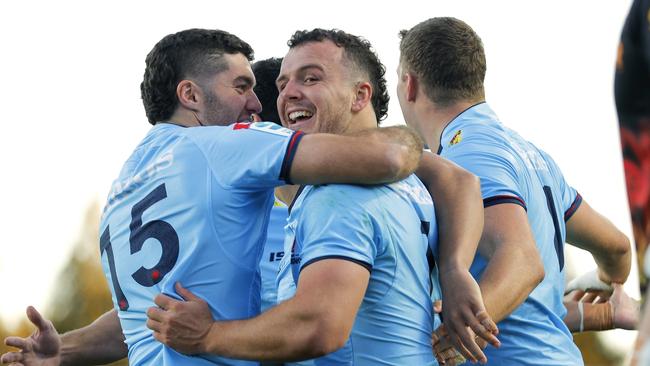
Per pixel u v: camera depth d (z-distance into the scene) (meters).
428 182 12.52
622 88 5.98
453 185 12.37
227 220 11.42
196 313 11.01
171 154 11.84
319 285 10.44
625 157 6.01
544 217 14.45
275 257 14.85
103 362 14.98
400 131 11.45
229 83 13.30
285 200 14.76
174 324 11.02
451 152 14.46
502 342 13.83
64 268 77.25
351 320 10.50
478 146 14.21
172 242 11.52
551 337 14.05
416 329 11.34
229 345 10.77
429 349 11.58
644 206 5.93
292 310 10.44
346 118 13.00
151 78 13.34
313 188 11.36
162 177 11.78
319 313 10.33
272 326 10.52
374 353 11.08
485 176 13.79
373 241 10.91
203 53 13.24
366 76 13.13
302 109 12.99
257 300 11.77
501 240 13.19
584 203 15.92
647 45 5.79
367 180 11.02
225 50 13.41
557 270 14.62
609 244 16.12
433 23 15.26
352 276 10.52
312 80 12.95
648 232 5.90
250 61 13.80
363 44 13.30
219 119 13.27
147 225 11.75
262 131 11.45
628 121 5.98
